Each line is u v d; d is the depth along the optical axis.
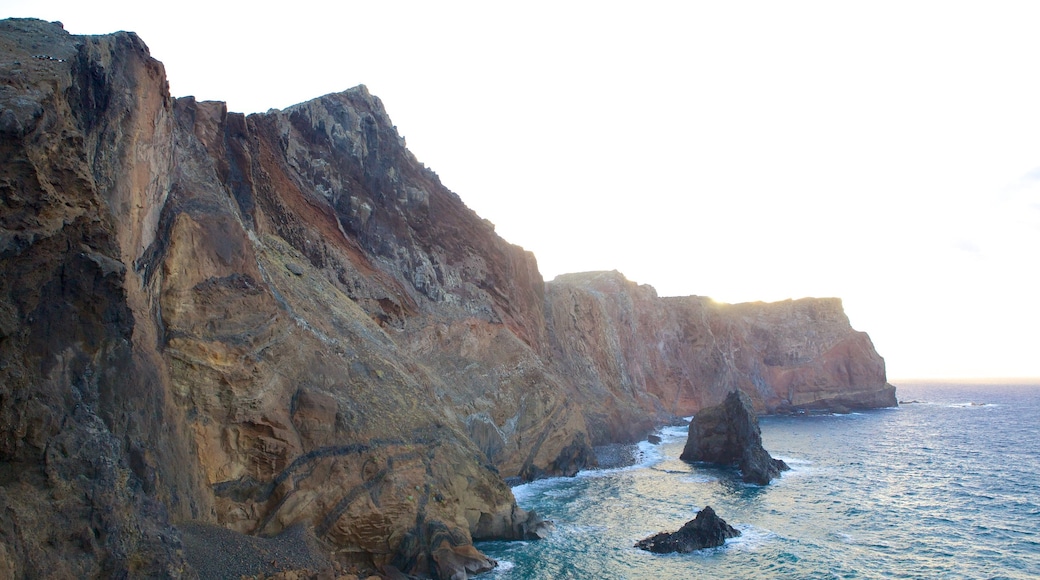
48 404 16.81
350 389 35.22
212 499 27.06
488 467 39.28
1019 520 42.41
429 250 62.97
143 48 29.03
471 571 31.70
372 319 47.53
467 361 57.31
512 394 58.69
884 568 32.97
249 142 45.41
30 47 22.19
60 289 18.30
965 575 31.95
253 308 30.95
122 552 17.25
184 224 29.39
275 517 28.25
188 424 26.92
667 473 59.84
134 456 21.08
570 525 41.06
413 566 30.75
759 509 45.38
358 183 57.78
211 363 28.16
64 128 19.17
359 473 31.53
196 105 37.16
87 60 23.72
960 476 58.62
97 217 19.52
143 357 24.25
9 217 16.66
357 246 53.59
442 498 34.06
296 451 30.06
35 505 15.43
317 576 24.95
